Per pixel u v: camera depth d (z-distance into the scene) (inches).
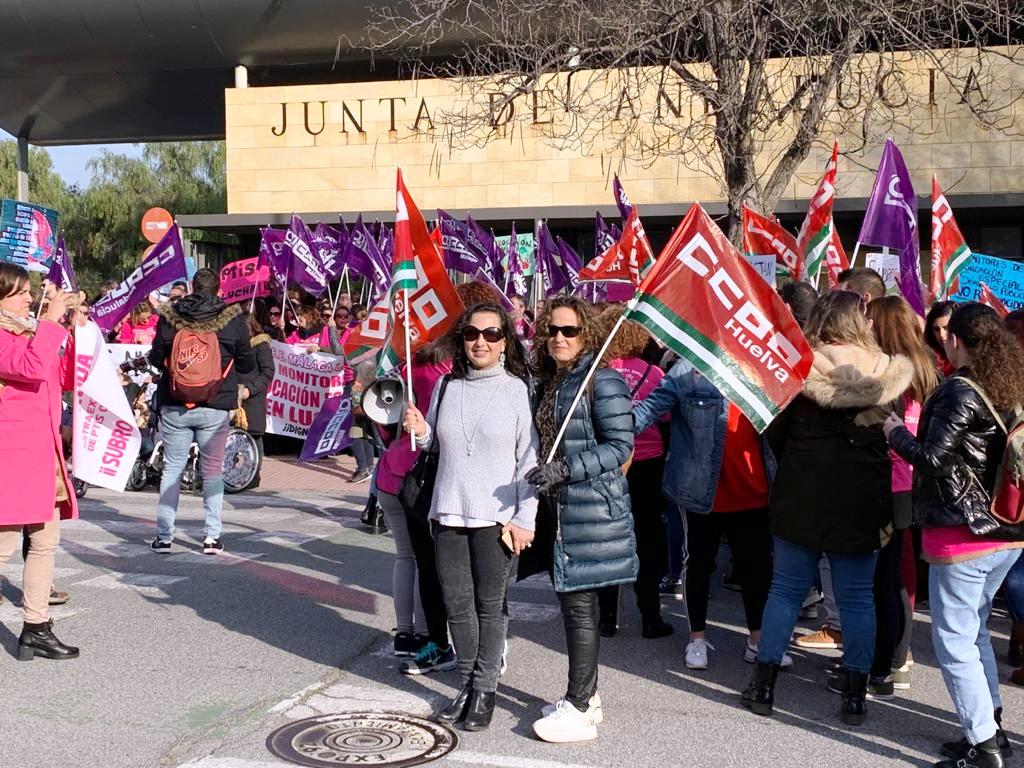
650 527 258.7
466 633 199.3
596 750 187.3
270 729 195.0
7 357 217.8
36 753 182.1
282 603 286.7
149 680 221.8
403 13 858.8
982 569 177.2
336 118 873.5
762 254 415.2
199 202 1673.2
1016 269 395.9
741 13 458.9
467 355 197.8
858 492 195.6
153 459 498.6
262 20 901.2
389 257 620.4
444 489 194.9
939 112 741.9
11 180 1663.4
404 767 178.2
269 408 561.0
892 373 193.8
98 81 1015.6
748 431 232.4
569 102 531.5
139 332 590.6
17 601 285.0
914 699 217.6
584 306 195.6
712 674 233.5
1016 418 173.0
